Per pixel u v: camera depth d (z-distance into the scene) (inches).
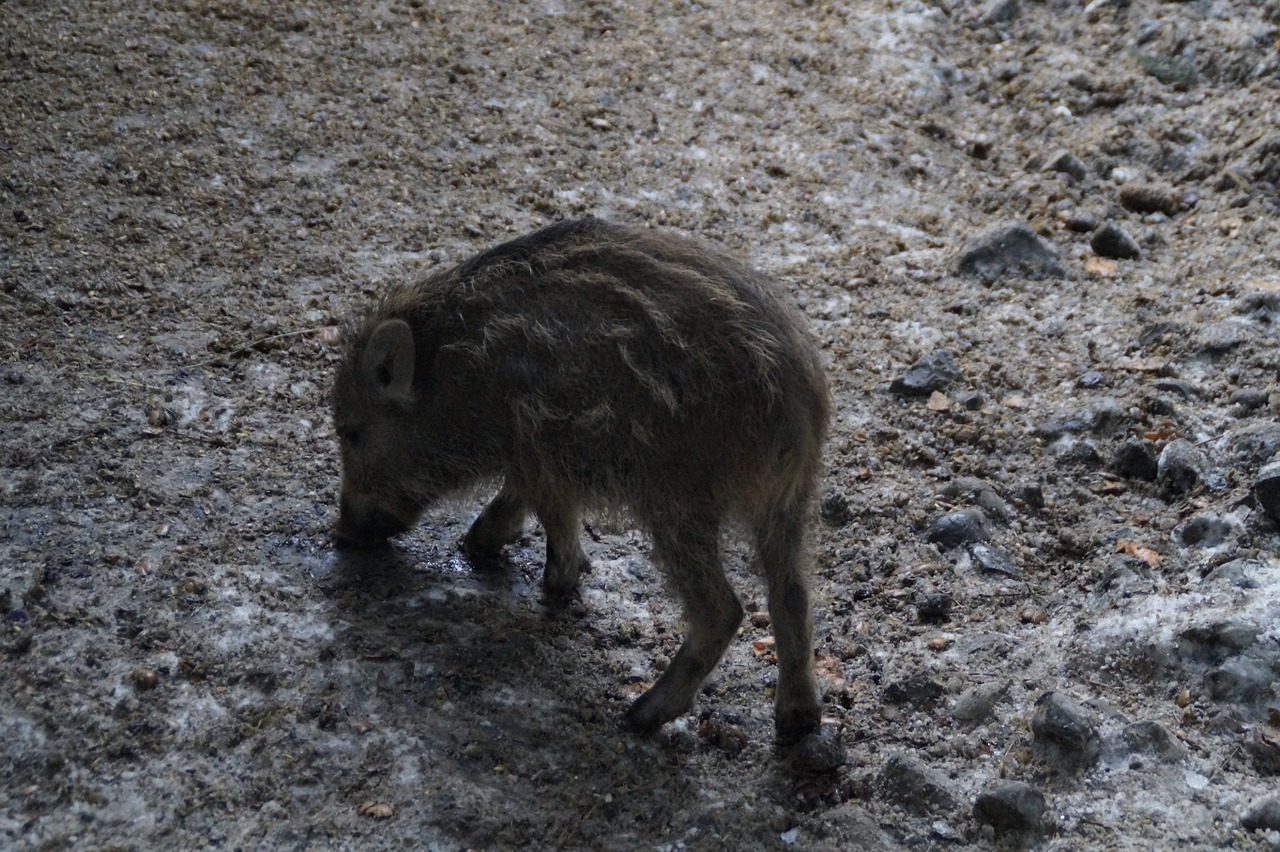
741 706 265.7
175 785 224.5
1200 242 419.5
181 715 237.9
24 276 354.9
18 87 435.2
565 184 429.7
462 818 222.8
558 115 465.1
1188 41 512.1
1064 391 349.7
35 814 216.1
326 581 278.8
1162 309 380.5
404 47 490.6
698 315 236.7
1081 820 225.9
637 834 228.1
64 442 300.4
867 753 249.8
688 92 488.1
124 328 344.2
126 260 369.4
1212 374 349.1
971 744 248.7
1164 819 224.2
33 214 380.8
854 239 421.4
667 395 232.1
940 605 283.9
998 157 472.4
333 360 342.6
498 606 282.7
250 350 341.4
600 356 238.4
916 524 310.0
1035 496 314.3
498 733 245.8
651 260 246.4
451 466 266.4
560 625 279.9
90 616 255.6
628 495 241.6
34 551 268.7
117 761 227.8
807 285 394.6
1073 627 273.7
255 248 383.2
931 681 261.6
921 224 431.5
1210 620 256.7
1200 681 250.7
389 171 424.8
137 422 311.6
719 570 244.1
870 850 225.9
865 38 531.5
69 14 478.6
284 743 235.0
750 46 519.8
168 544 278.1
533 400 245.0
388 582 282.7
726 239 413.4
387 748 236.5
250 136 430.9
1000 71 518.6
